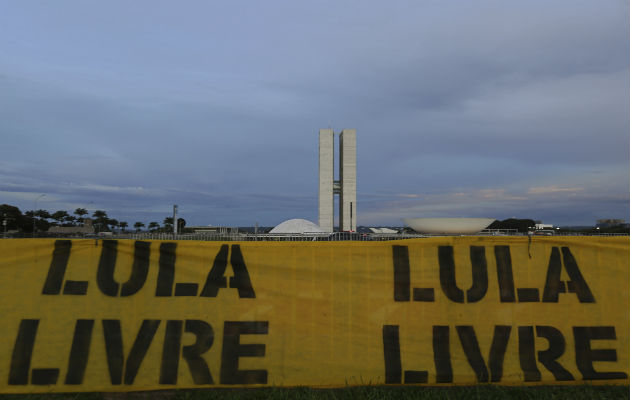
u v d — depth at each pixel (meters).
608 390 4.13
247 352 4.32
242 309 4.41
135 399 4.01
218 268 4.48
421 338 4.45
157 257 4.45
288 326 4.40
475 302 4.55
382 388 4.13
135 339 4.27
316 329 4.41
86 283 4.34
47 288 4.29
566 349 4.46
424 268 4.60
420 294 4.55
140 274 4.41
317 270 4.54
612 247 4.68
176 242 4.50
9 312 4.20
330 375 4.32
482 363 4.39
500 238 4.68
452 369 4.36
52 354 4.16
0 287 4.23
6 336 4.15
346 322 4.45
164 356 4.24
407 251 4.62
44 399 3.91
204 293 4.42
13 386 4.08
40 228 104.62
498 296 4.56
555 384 4.34
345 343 4.40
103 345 4.23
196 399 3.92
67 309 4.27
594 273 4.64
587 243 4.68
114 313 4.30
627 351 4.47
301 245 4.56
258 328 4.38
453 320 4.50
